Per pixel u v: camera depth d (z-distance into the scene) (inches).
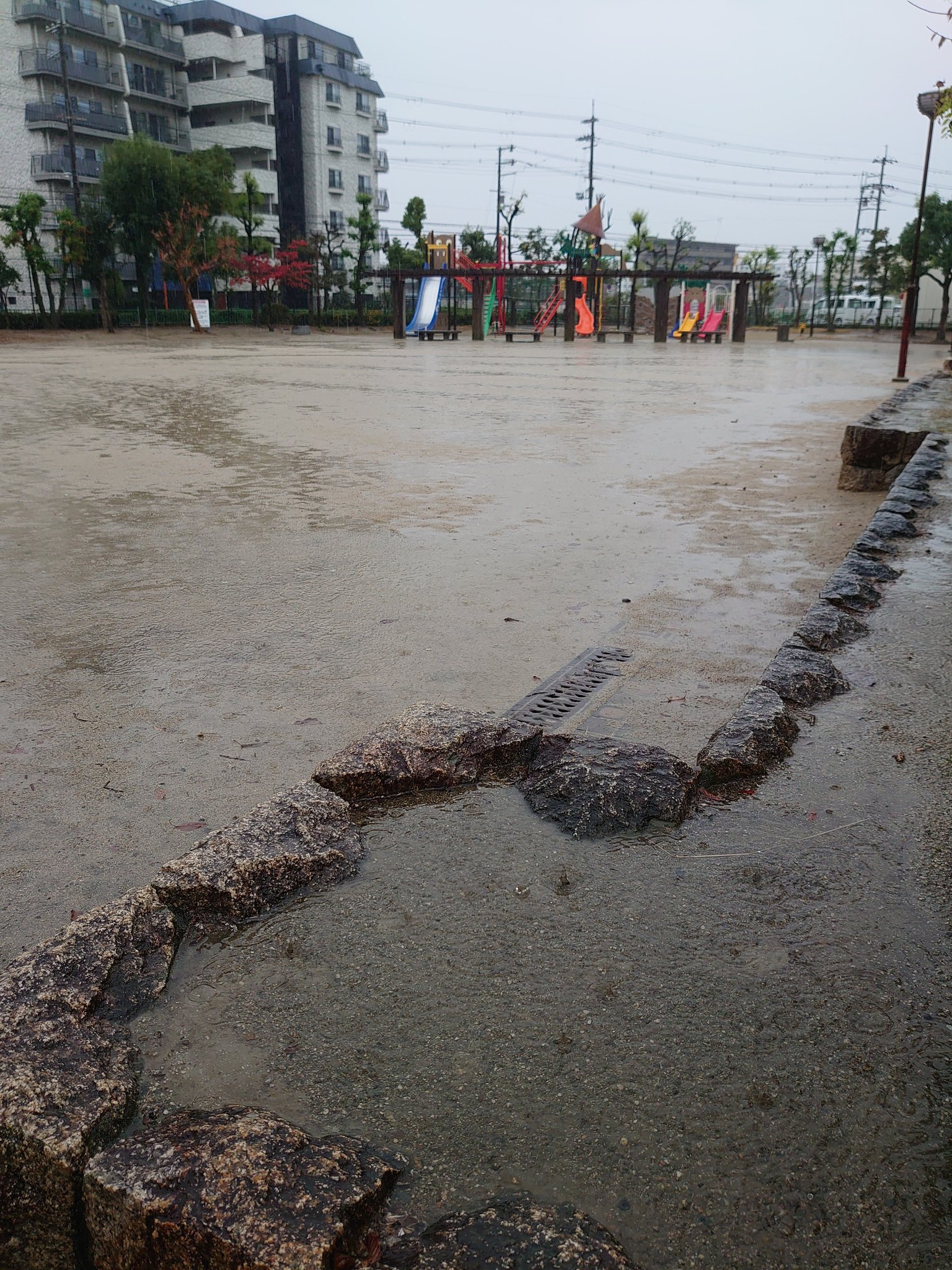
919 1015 82.1
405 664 185.2
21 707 165.5
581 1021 82.2
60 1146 67.1
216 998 87.2
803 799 119.2
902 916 96.1
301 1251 58.9
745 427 570.9
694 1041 79.4
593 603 224.5
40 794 136.2
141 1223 62.5
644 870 105.5
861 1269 60.2
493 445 481.7
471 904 100.3
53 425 534.3
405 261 2645.2
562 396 756.0
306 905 101.1
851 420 608.7
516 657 189.3
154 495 346.9
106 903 103.2
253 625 207.5
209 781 139.6
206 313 2043.6
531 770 128.6
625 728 154.6
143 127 2358.5
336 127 2741.1
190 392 754.8
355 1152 67.9
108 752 148.9
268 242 2439.7
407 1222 63.6
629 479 390.9
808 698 145.6
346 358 1274.6
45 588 232.8
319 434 512.4
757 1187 65.9
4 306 1876.2
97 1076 75.0
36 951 89.0
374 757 125.3
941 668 158.4
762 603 226.2
